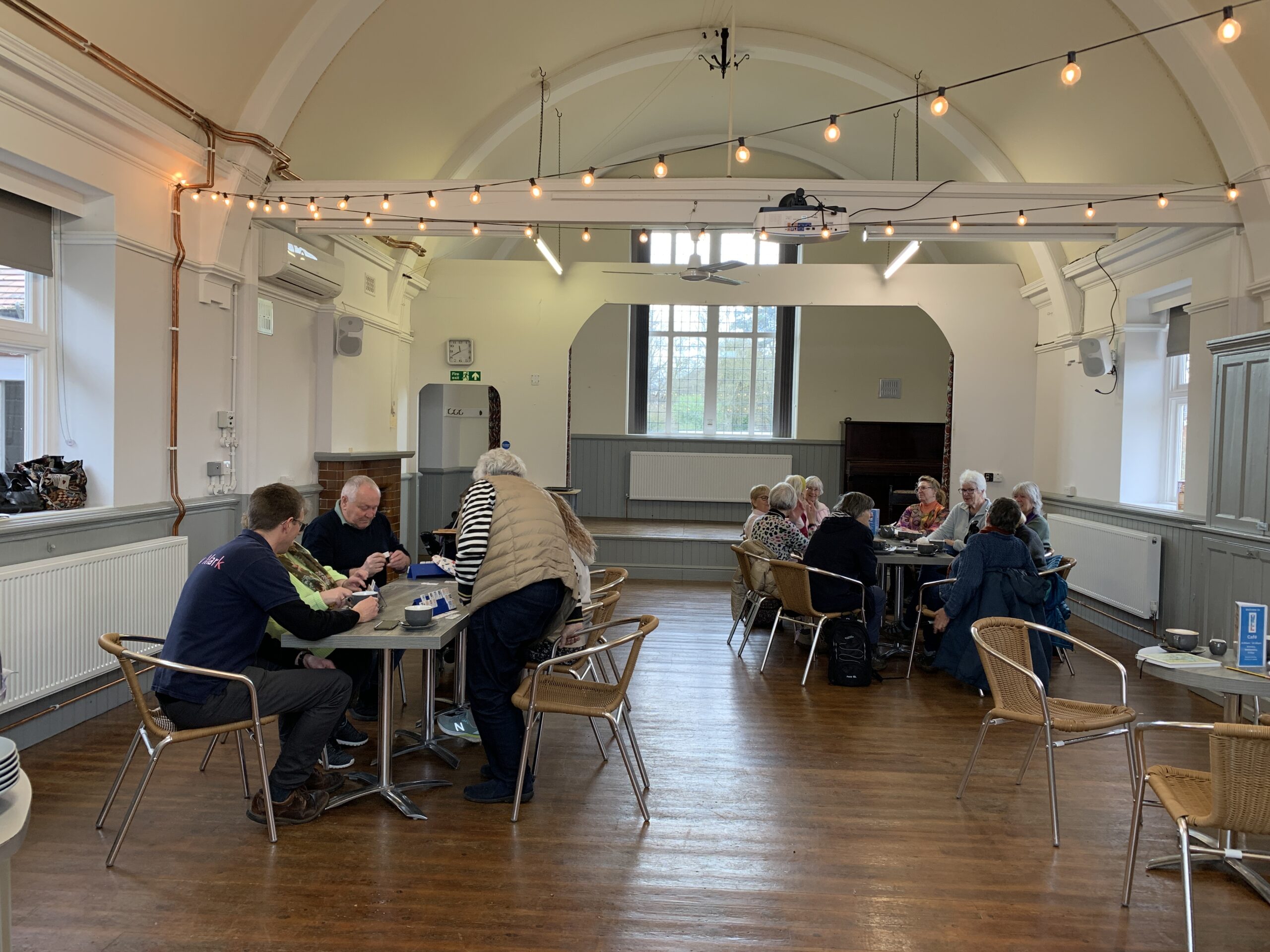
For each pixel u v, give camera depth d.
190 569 5.35
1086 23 5.61
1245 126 5.23
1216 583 5.50
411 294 9.16
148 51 4.45
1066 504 8.37
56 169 4.09
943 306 9.12
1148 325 7.31
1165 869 3.03
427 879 2.83
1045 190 5.74
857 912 2.70
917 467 12.29
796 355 13.16
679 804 3.50
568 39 7.09
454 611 3.61
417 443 9.80
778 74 8.24
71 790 3.49
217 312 5.68
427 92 6.78
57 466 4.36
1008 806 3.55
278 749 3.99
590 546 3.88
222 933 2.48
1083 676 5.75
